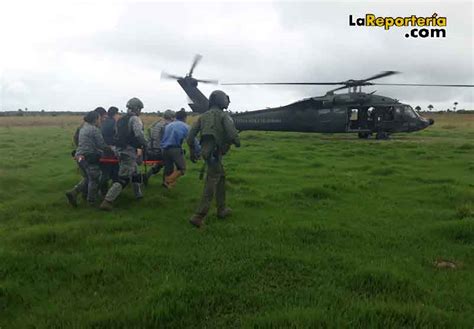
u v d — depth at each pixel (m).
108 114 7.68
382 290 3.50
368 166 11.41
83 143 6.45
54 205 6.84
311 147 17.33
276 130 23.17
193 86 22.64
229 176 9.60
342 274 3.83
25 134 28.22
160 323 2.96
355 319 2.95
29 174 10.13
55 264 4.02
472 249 4.64
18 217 6.04
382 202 7.07
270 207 6.70
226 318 3.06
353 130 22.00
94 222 5.62
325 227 5.38
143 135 6.39
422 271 3.95
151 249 4.49
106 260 4.16
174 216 6.09
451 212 6.29
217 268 3.94
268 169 10.77
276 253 4.36
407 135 26.56
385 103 22.00
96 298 3.36
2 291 3.37
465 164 12.02
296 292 3.47
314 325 2.85
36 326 2.90
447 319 2.97
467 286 3.63
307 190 7.56
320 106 21.94
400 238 5.04
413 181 9.21
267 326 2.88
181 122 7.90
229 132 5.25
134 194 7.34
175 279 3.65
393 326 2.89
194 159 5.81
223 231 5.24
